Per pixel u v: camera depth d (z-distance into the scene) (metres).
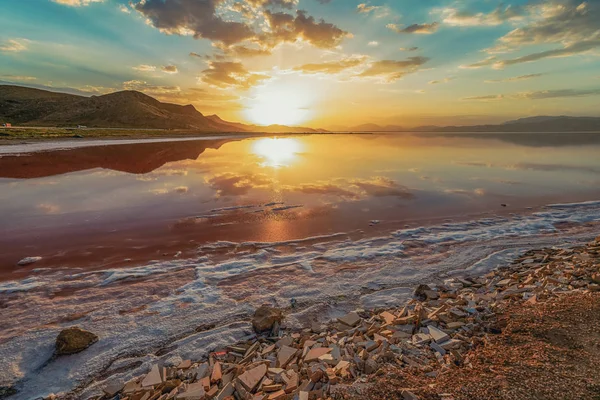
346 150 53.47
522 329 5.30
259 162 35.34
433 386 4.06
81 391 4.95
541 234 12.21
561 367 4.06
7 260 9.82
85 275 8.85
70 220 13.83
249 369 5.04
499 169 29.53
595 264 8.30
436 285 8.30
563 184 22.20
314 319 6.88
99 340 6.08
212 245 11.23
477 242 11.42
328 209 15.97
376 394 3.98
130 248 10.91
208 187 21.06
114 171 27.09
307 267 9.43
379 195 19.06
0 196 17.59
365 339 5.83
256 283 8.45
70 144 46.50
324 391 4.32
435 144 69.88
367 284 8.41
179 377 5.13
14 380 5.11
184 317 6.88
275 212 15.36
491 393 3.71
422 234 12.38
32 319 6.75
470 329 5.84
